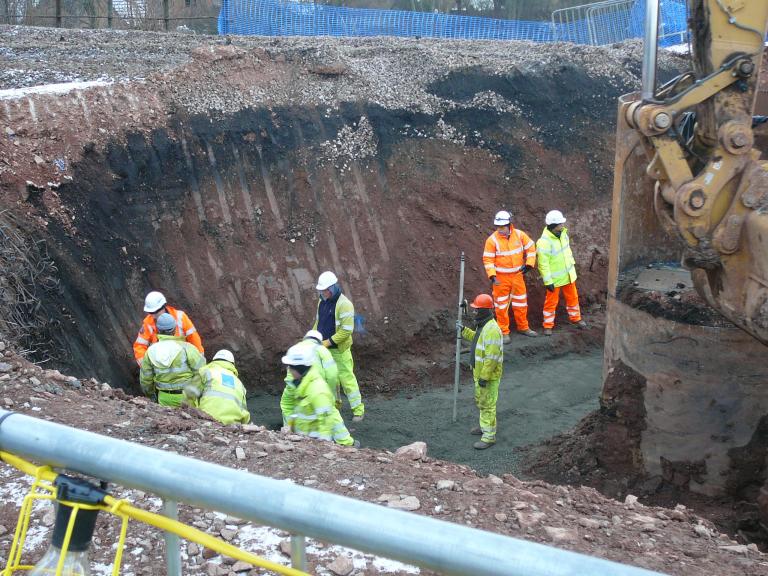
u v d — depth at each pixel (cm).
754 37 546
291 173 1132
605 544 412
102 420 518
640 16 1966
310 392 640
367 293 1146
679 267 833
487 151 1303
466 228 1251
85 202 939
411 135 1253
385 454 539
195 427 525
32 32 1526
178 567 175
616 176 789
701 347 719
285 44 1484
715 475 732
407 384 1092
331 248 1137
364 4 2589
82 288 882
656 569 385
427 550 131
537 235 1303
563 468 823
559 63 1426
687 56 1623
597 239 1348
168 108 1072
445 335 1177
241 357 1045
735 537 691
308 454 500
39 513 398
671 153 571
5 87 1057
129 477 158
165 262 1009
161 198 1024
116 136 1005
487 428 890
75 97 1006
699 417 731
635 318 759
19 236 829
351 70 1258
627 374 775
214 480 150
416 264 1198
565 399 1014
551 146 1358
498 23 2006
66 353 813
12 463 179
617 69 1483
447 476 484
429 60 1352
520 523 420
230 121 1105
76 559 175
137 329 955
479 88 1340
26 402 530
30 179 891
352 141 1195
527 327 1192
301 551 154
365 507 139
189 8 2562
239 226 1078
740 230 573
